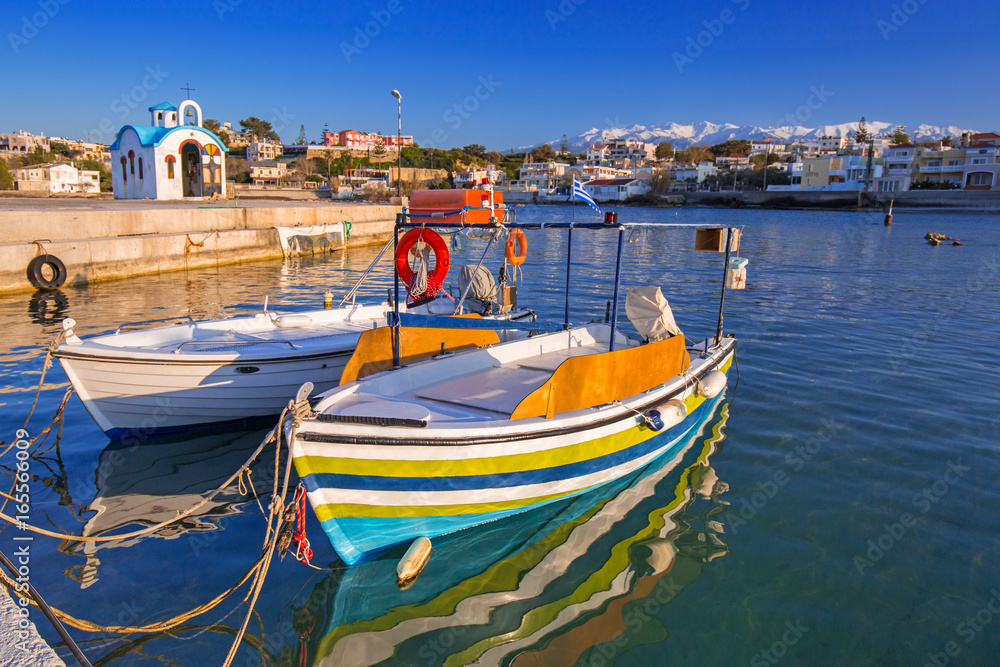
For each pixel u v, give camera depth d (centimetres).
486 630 422
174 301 1543
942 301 1661
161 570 480
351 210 3266
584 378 566
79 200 3562
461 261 2456
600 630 423
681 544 525
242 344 838
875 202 8338
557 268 2383
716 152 14062
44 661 314
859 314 1473
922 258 2755
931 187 8469
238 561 496
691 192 9925
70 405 820
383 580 480
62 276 1666
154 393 727
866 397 876
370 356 636
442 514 513
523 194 10650
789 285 1948
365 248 3200
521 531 547
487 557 508
